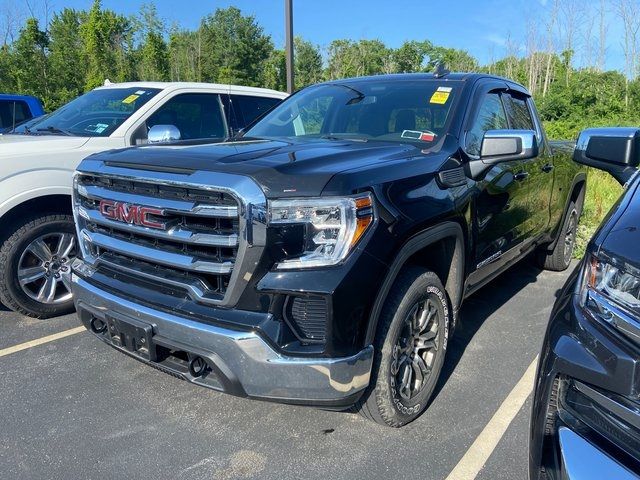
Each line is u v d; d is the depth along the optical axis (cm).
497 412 307
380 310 245
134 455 270
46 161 421
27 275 428
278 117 420
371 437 285
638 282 166
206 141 344
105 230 292
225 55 5381
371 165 256
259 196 227
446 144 320
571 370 177
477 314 456
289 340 230
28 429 291
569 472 167
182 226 250
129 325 261
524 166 403
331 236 228
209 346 236
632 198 198
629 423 162
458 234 304
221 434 288
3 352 382
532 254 585
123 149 310
